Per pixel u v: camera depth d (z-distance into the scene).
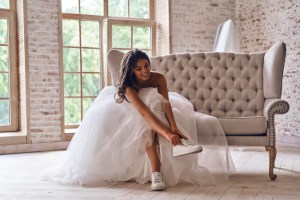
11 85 5.71
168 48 6.45
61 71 5.69
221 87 4.15
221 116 4.09
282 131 6.08
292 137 5.87
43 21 5.57
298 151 5.08
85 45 6.20
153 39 6.66
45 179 3.29
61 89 5.69
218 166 3.28
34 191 2.85
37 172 3.68
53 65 5.64
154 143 2.99
